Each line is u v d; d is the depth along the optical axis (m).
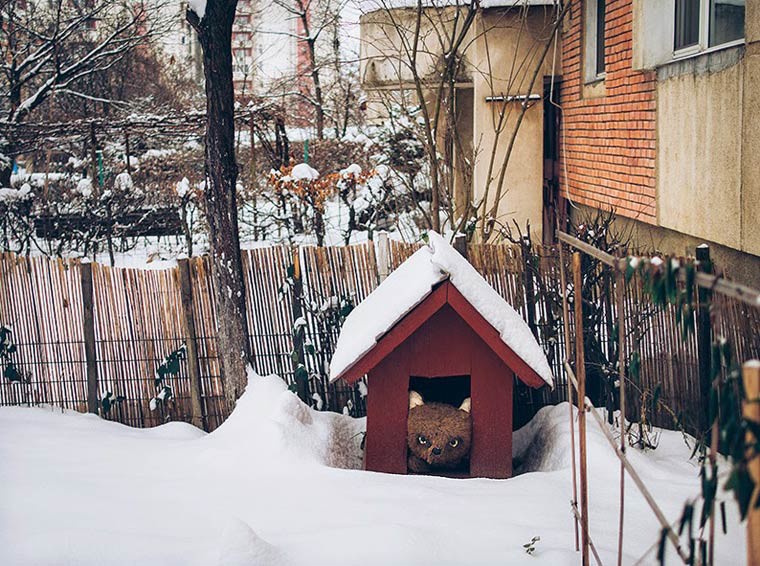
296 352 7.11
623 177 9.54
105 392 7.21
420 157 12.57
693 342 6.26
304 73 18.80
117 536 4.52
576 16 11.08
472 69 11.57
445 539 4.45
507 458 5.68
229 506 5.02
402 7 10.95
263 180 14.73
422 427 5.57
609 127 9.97
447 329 5.63
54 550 4.38
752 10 6.21
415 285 5.45
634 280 6.45
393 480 5.40
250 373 6.99
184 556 4.34
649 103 8.66
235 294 6.93
